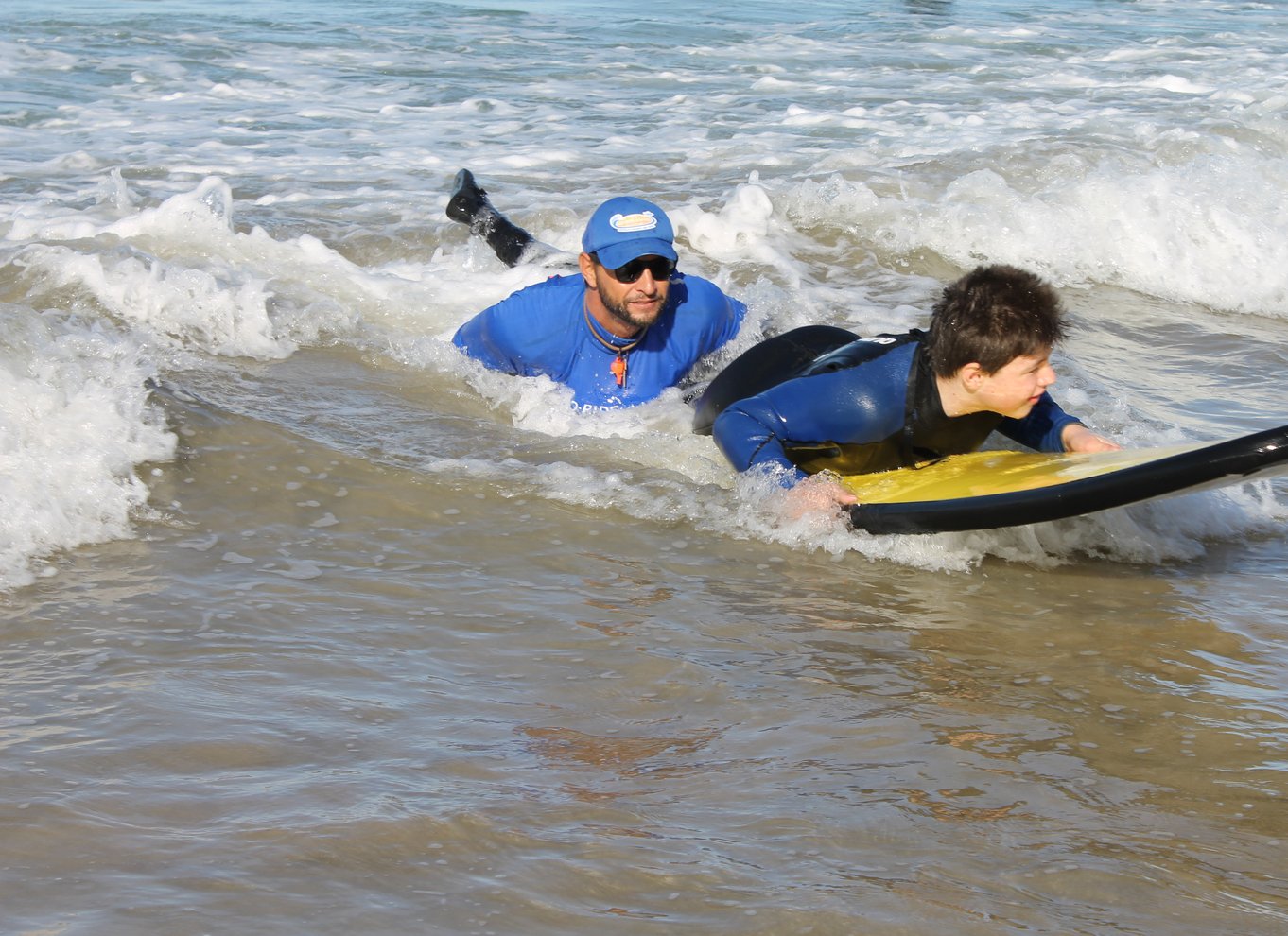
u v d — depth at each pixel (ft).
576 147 48.98
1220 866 11.44
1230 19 108.37
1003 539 19.79
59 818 11.31
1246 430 25.31
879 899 10.56
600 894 10.44
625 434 24.14
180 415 21.77
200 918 9.91
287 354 26.16
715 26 86.84
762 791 12.42
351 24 77.36
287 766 12.49
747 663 15.64
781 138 51.49
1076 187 40.45
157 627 15.72
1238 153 48.03
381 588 17.30
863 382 20.13
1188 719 14.49
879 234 38.78
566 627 16.42
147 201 37.91
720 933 9.96
